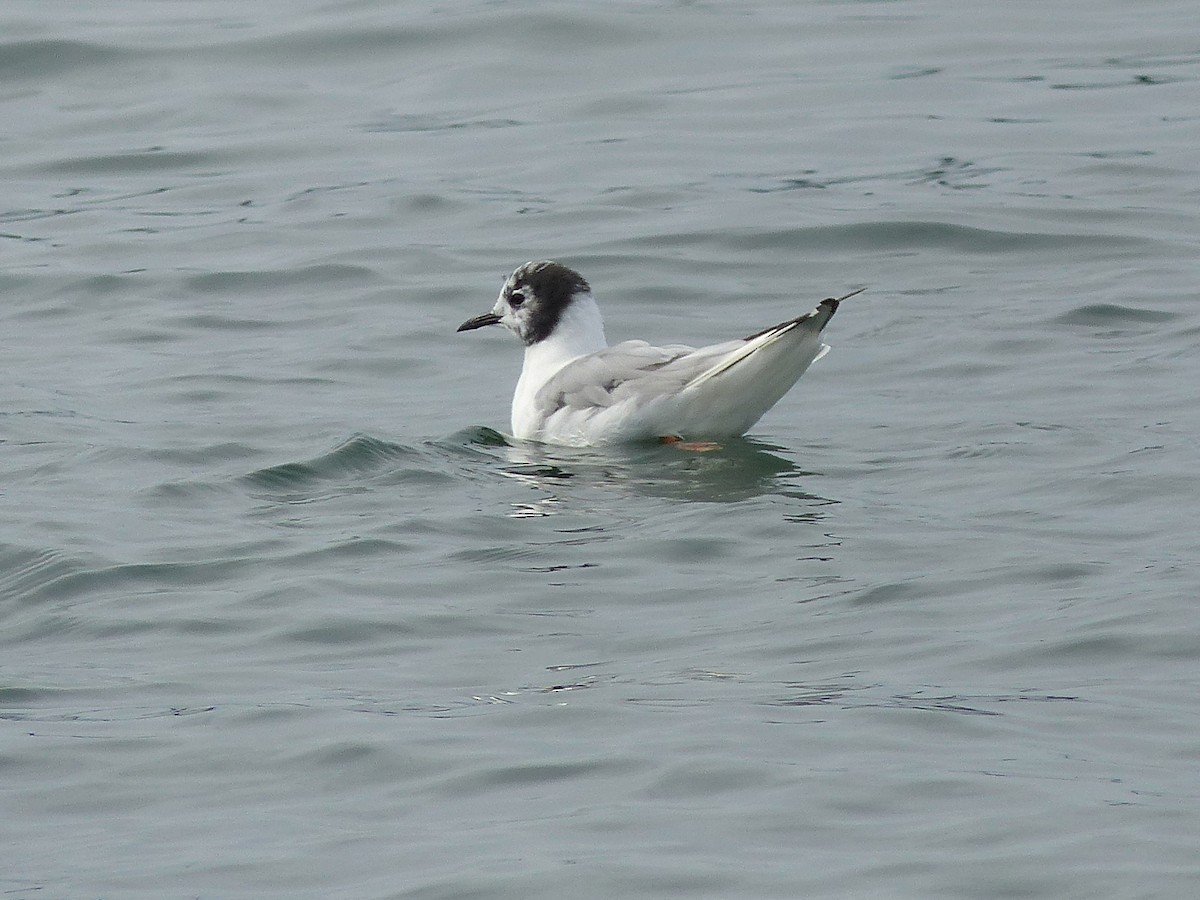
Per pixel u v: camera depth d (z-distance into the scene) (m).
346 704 11.05
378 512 14.76
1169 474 14.83
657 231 24.12
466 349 20.45
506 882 8.80
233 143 28.42
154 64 31.69
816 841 9.07
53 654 12.15
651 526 14.20
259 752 10.41
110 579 13.38
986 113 28.50
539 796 9.70
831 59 31.31
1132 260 22.44
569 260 23.28
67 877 9.08
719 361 16.08
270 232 24.72
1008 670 11.14
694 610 12.47
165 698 11.27
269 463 16.28
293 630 12.33
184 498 15.23
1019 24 33.12
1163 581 12.41
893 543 13.57
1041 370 18.47
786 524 14.10
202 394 18.77
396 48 32.19
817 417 17.31
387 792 9.85
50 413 18.02
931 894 8.51
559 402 16.83
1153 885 8.46
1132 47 31.61
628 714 10.68
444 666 11.65
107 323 21.56
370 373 19.58
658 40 32.34
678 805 9.51
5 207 26.16
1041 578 12.69
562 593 12.88
